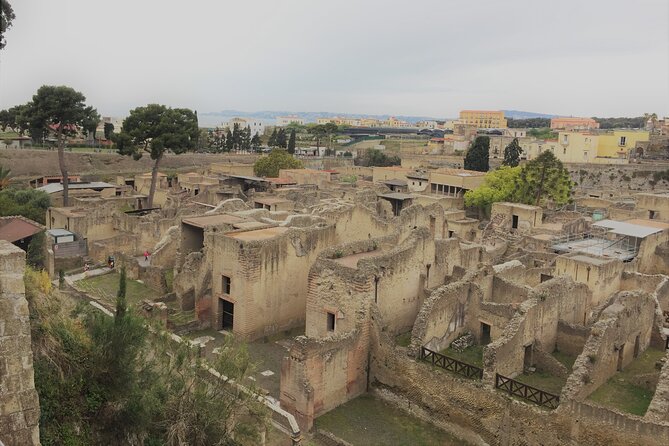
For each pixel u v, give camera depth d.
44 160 134.88
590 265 46.03
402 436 31.72
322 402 33.16
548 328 37.94
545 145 165.88
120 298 23.11
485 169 142.75
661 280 47.44
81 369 20.91
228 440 24.16
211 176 119.19
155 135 95.69
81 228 69.50
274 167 128.38
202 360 26.80
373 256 37.41
